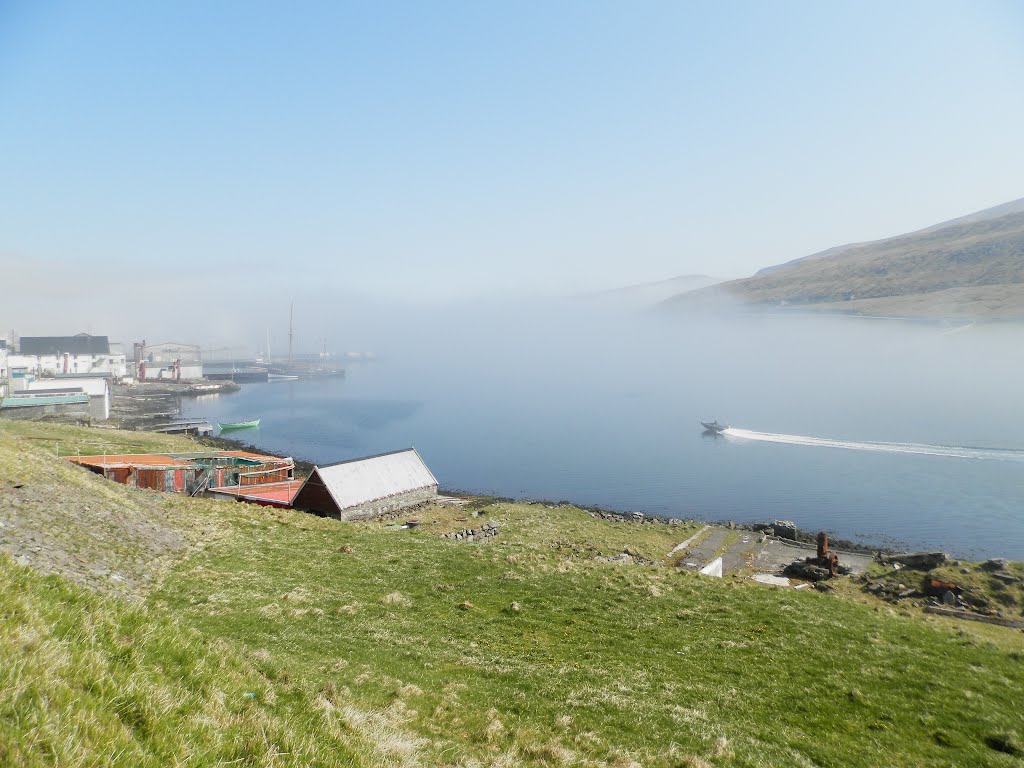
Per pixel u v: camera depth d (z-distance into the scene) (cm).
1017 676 2197
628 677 2120
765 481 12938
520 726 1633
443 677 2006
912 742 1697
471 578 3484
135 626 1279
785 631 2678
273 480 7794
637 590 3297
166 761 859
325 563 3631
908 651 2456
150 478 6475
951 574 5156
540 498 11638
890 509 10531
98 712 879
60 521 2967
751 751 1580
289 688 1374
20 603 1098
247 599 2703
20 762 713
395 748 1272
